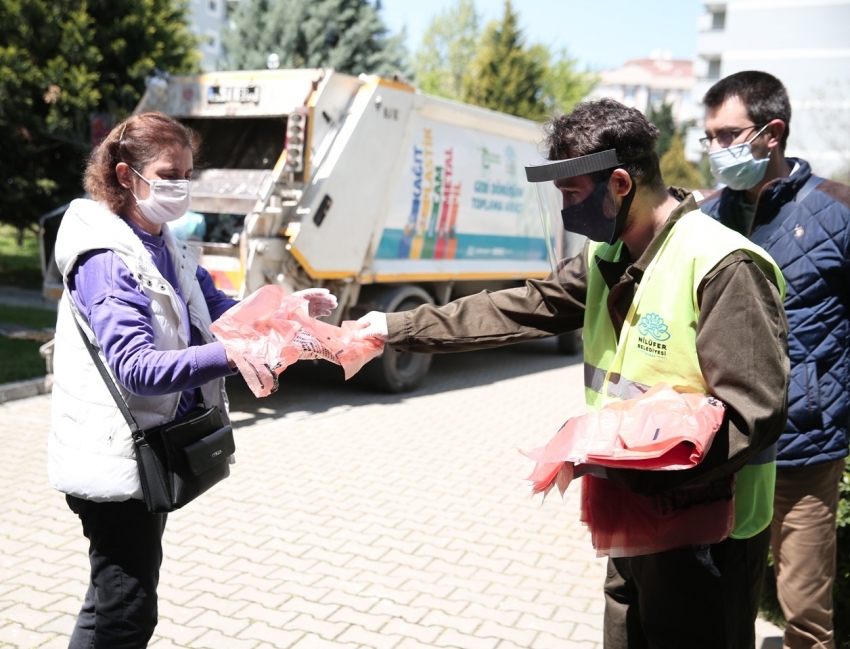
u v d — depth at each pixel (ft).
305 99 22.68
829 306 8.45
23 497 15.48
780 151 8.94
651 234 6.41
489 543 14.34
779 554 8.90
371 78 23.77
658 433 5.61
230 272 21.63
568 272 7.32
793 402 8.45
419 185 26.30
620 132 6.06
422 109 25.79
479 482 17.78
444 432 21.93
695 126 148.97
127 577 7.10
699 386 6.07
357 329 7.86
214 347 6.63
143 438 6.94
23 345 28.50
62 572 12.32
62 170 41.27
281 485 16.97
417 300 26.94
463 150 28.43
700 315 5.92
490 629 11.16
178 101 25.40
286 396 25.36
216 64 71.67
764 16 128.36
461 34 132.46
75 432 6.97
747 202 9.35
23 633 10.44
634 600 7.66
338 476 17.74
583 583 12.83
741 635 6.85
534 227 33.55
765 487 7.01
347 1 68.33
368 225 24.34
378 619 11.31
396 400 25.61
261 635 10.73
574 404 26.40
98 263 6.84
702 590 6.39
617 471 6.21
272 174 22.02
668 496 6.26
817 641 8.78
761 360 5.66
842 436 8.55
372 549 13.83
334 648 10.46
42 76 37.96
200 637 10.61
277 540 14.05
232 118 24.81
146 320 6.87
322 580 12.51
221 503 15.74
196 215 22.54
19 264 50.72
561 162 6.21
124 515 7.10
